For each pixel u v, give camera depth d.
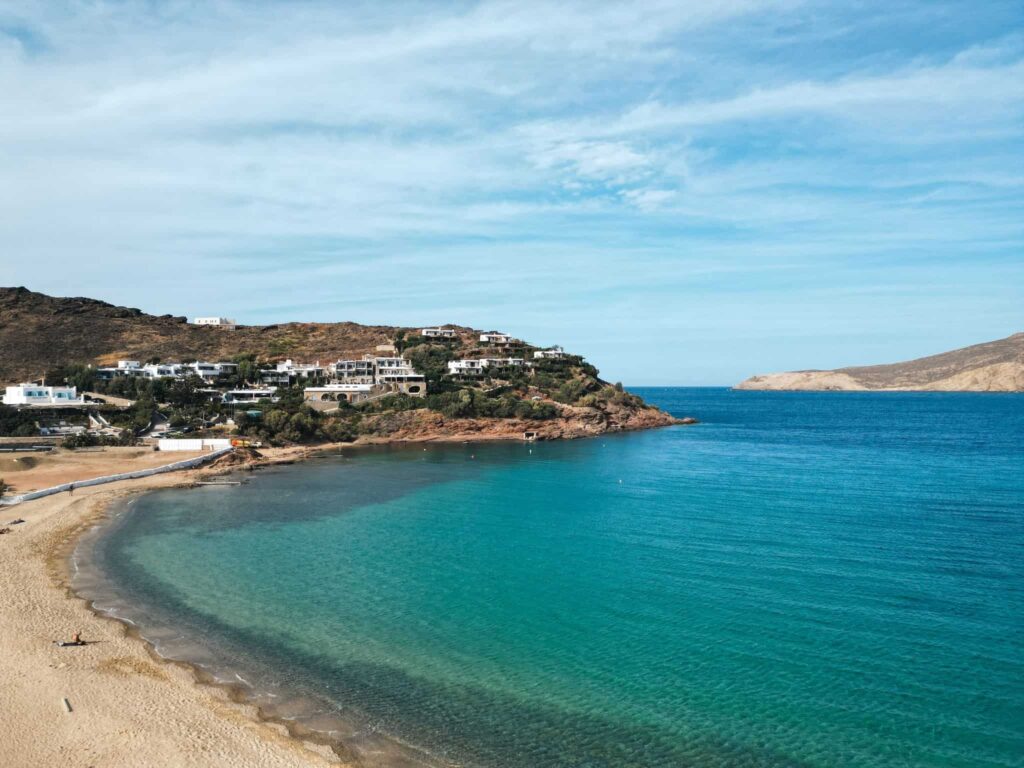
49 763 26.22
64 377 160.12
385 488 89.19
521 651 37.84
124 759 26.69
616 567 53.34
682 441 154.75
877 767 27.75
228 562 53.88
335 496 83.31
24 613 41.06
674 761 28.06
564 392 181.12
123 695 31.59
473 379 182.00
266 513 72.88
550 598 46.25
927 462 117.06
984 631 40.59
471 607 44.44
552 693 33.25
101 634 38.50
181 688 32.56
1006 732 30.09
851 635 40.12
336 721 30.27
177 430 130.50
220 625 40.66
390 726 30.03
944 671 35.59
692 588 48.38
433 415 153.50
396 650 37.72
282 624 41.06
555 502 79.94
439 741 29.00
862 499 81.69
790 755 28.58
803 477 99.50
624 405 193.62
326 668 35.34
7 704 30.31
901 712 31.75
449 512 74.06
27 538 58.56
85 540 59.25
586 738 29.50
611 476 100.44
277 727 29.53
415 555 56.62
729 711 31.84
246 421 135.25
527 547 59.38
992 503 78.81
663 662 36.62
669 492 86.75
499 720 30.75
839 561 54.91
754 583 49.50
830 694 33.34
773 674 35.38
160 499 80.31
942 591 47.56
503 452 131.50
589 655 37.41
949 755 28.55
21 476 89.50
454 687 33.62
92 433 119.62
